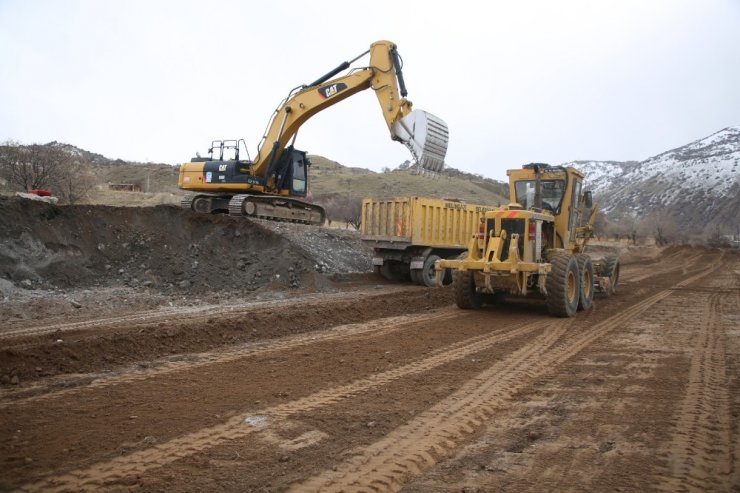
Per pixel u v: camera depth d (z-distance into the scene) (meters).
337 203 51.94
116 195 40.41
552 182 14.14
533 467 4.57
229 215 19.06
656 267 33.53
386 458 4.72
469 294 12.97
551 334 10.24
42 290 13.78
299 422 5.56
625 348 9.09
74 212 16.38
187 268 16.38
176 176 77.81
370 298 13.61
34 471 4.41
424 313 12.78
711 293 17.38
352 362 8.03
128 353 8.21
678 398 6.41
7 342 8.43
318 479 4.31
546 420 5.70
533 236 12.30
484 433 5.35
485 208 20.42
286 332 10.23
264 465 4.56
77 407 5.96
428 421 5.62
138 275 15.81
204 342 9.09
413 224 17.56
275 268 16.77
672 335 10.20
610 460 4.71
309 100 19.44
